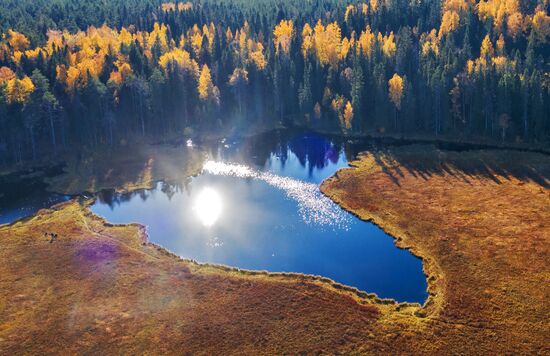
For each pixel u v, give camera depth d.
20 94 108.88
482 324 52.78
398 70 139.25
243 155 116.62
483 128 119.25
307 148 120.62
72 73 120.00
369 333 52.06
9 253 69.50
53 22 188.62
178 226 80.31
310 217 82.38
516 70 125.50
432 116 123.94
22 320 55.03
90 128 117.38
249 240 75.00
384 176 97.62
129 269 65.38
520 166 97.88
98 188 96.44
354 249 71.31
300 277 63.47
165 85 128.12
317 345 50.47
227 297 58.94
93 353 49.91
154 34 170.75
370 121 133.25
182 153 117.12
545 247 66.56
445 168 99.81
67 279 62.94
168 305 57.47
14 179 100.88
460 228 73.69
